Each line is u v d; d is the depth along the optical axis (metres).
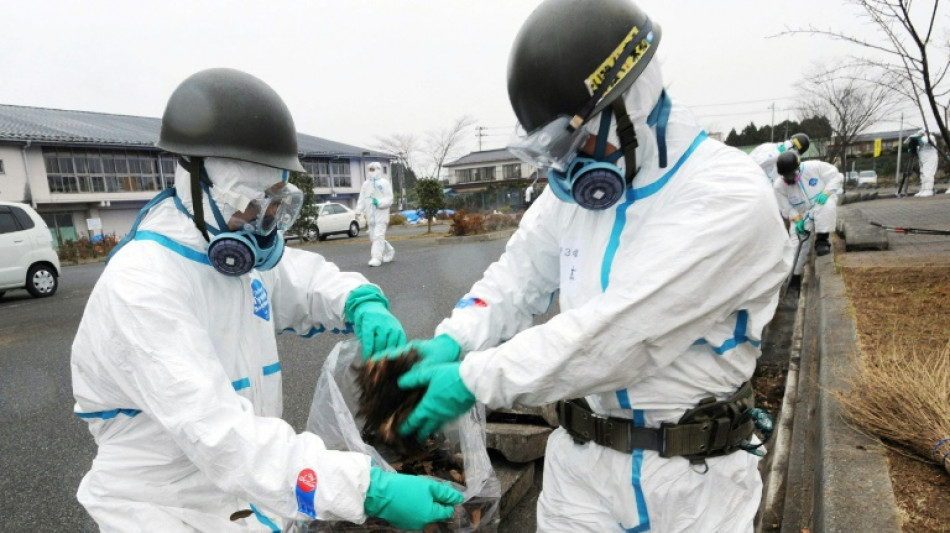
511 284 1.78
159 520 1.59
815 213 6.91
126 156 30.22
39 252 10.34
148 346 1.38
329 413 1.84
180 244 1.57
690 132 1.37
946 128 3.60
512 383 1.29
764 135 45.00
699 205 1.26
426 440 1.82
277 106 1.59
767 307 1.37
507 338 1.83
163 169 31.80
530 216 1.79
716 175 1.29
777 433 3.00
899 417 2.28
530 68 1.30
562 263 1.58
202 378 1.38
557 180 1.42
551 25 1.28
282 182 1.63
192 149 1.48
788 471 2.60
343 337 5.81
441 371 1.44
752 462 1.51
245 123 1.50
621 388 1.35
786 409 3.23
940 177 27.09
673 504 1.40
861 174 33.53
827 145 29.25
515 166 55.41
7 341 6.86
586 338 1.22
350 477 1.35
